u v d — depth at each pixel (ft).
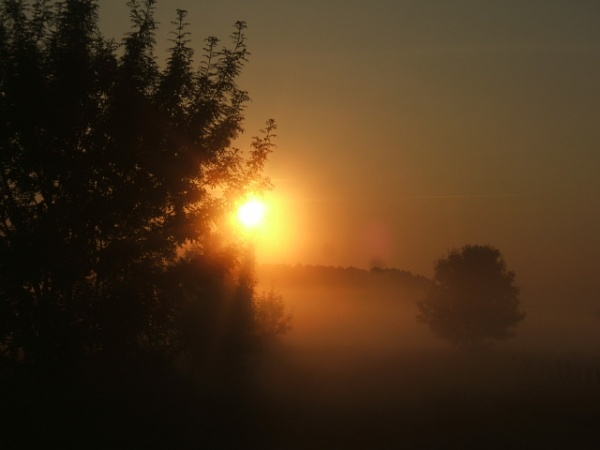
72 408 45.29
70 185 45.65
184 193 50.44
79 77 45.83
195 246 53.26
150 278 47.60
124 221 48.37
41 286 45.93
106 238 47.80
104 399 47.67
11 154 45.14
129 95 47.16
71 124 45.37
